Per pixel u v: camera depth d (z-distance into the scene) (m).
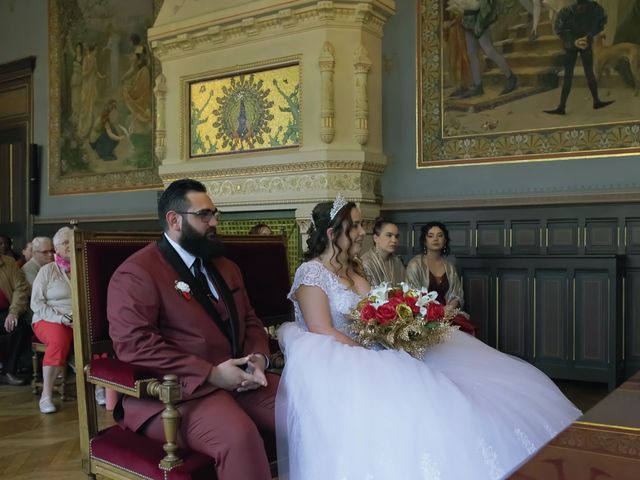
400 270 5.79
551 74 6.78
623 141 6.41
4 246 8.46
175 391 2.57
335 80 7.26
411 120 7.62
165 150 8.62
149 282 2.89
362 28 7.33
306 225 7.38
